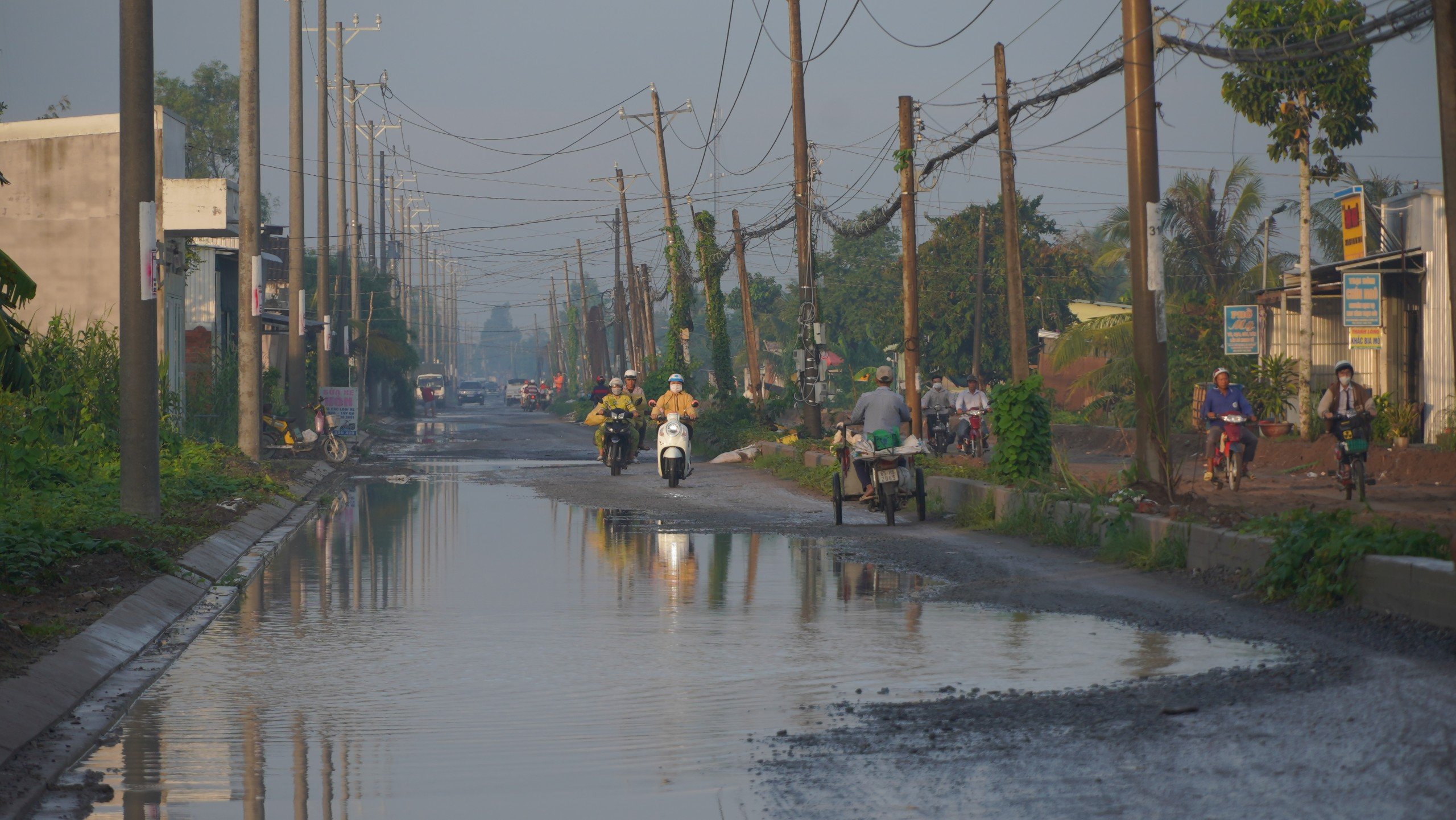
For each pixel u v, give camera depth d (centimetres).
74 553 2798
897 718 1555
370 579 3000
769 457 7275
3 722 1531
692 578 2934
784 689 1750
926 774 1302
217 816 1259
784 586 2777
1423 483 5128
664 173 13225
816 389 8344
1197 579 2661
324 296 11488
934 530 3897
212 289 8488
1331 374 7938
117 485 4247
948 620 2281
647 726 1565
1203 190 10450
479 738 1527
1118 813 1143
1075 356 10406
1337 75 6259
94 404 5222
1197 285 10525
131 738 1559
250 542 3788
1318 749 1297
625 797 1280
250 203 6550
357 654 2072
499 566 3203
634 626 2297
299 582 2975
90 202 6388
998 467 4197
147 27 3559
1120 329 10188
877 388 4216
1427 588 1942
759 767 1365
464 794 1306
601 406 6912
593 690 1777
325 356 11212
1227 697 1564
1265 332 8300
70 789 1353
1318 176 6912
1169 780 1229
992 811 1170
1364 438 4141
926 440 7750
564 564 3219
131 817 1259
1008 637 2094
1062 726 1472
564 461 8381
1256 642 1958
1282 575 2289
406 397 19550
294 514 4822
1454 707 1433
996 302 14750
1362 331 6228
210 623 2430
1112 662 1853
